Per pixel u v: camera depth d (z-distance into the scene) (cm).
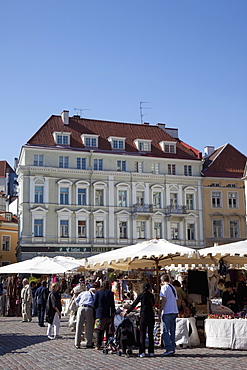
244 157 6638
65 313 2886
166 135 6525
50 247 5428
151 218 5919
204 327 1695
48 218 5491
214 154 6750
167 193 6047
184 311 1616
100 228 5716
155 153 6184
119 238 5744
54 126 5925
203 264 2186
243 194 6356
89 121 6228
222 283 2681
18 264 2602
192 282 1812
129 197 5875
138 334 1598
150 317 1427
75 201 5631
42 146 5616
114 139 6022
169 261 2020
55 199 5544
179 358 1365
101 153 5797
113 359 1360
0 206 7862
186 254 1750
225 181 6300
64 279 3778
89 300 1622
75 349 1564
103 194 5762
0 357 1423
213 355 1409
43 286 2384
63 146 5728
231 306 1775
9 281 3145
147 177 5972
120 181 5853
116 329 1477
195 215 6088
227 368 1196
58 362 1320
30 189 5456
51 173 5562
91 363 1298
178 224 6050
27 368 1238
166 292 1443
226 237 6191
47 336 1889
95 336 1659
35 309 3033
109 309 1566
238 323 1513
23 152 5603
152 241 1800
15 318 2931
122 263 2052
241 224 6281
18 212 5925
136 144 6147
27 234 5397
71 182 5622
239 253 1614
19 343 1725
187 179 6144
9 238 6712
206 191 6219
